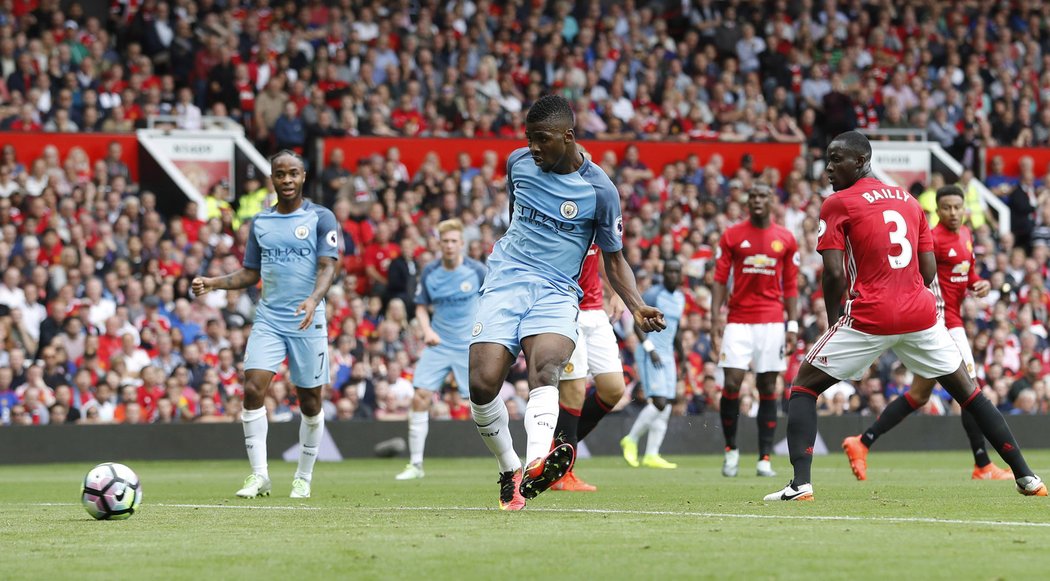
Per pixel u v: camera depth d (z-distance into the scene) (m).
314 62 46.88
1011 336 43.03
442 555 10.16
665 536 11.43
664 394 29.72
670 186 46.28
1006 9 57.88
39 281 36.59
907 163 50.34
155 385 35.00
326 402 36.34
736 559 9.80
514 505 14.77
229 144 43.22
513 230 14.50
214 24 46.12
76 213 38.94
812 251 45.81
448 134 45.59
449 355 25.95
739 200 46.25
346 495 19.16
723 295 25.42
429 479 25.02
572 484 19.64
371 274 40.75
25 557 10.45
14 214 38.31
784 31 54.59
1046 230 50.38
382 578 9.00
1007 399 40.88
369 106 45.78
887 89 53.41
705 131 49.78
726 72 51.59
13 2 44.47
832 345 15.84
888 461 32.09
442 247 26.17
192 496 19.20
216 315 37.41
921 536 11.34
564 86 49.28
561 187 14.16
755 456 37.19
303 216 18.42
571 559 9.87
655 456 30.55
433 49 48.38
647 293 30.28
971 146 52.47
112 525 13.40
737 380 25.06
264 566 9.66
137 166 42.19
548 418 13.72
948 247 22.38
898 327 15.67
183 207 41.53
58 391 33.81
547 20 51.50
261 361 18.44
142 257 38.34
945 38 56.50
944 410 40.69
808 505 15.40
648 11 53.12
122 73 44.47
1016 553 10.11
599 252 20.62
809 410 16.19
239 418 35.19
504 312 14.13
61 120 41.75
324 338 18.66
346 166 44.09
